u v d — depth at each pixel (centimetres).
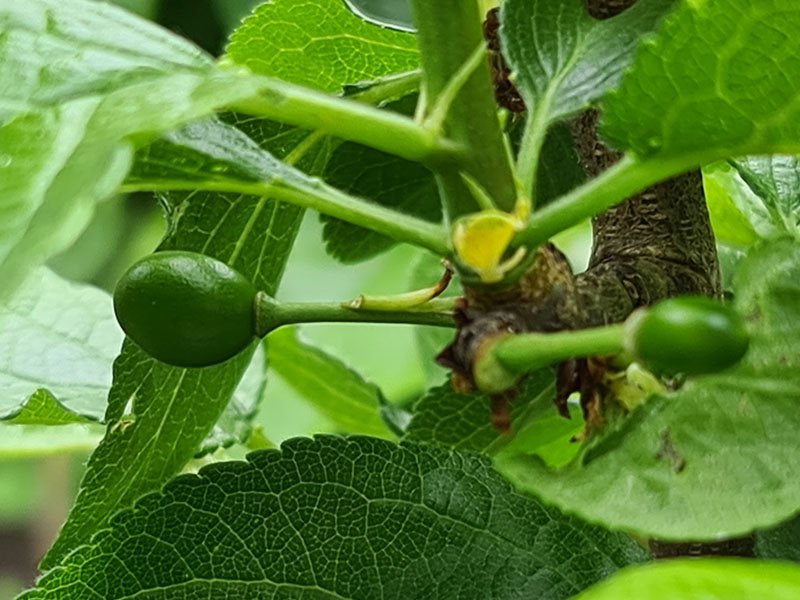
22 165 5
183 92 6
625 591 5
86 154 5
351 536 8
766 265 7
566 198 7
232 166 7
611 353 6
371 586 8
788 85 6
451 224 7
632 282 8
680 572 5
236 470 8
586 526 9
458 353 7
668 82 6
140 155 7
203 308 7
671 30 6
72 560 8
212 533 8
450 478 9
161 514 8
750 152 6
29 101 6
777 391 7
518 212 7
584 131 9
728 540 8
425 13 7
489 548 9
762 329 7
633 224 8
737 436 6
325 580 8
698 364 6
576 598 5
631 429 7
